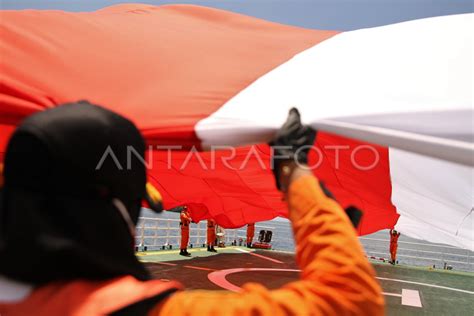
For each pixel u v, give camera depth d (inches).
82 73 86.1
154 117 75.5
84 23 105.4
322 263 32.9
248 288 32.8
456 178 101.3
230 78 89.7
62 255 29.0
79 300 29.5
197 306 30.4
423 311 362.6
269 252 873.5
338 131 66.0
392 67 83.4
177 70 92.8
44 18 101.2
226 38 115.8
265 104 76.9
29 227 29.0
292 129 43.8
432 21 99.7
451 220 122.8
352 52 96.1
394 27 105.0
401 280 556.1
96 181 32.0
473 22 92.5
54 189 30.8
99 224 31.5
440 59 81.7
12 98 75.6
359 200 170.9
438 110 62.7
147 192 42.6
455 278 628.1
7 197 31.0
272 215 282.5
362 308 31.3
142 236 686.5
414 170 108.0
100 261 30.6
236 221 289.7
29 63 83.7
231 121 70.3
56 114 32.3
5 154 32.2
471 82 72.2
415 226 201.5
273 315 29.8
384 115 64.7
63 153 30.7
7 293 30.5
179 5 143.2
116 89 84.3
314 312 30.4
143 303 30.2
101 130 32.8
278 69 94.0
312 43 113.0
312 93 79.9
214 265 575.5
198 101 79.7
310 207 36.6
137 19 124.3
